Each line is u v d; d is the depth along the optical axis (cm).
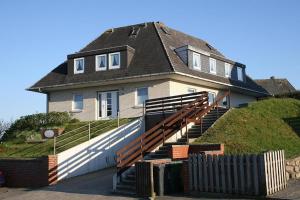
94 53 3116
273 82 5616
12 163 1964
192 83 3056
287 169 1454
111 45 3384
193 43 3700
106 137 2127
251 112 2112
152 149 1734
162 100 2462
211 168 1266
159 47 3055
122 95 2986
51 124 2753
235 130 1841
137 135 2291
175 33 3594
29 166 1906
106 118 3025
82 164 2000
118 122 2334
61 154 1906
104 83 2995
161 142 1803
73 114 3162
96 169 2066
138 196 1362
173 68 2753
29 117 2817
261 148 1684
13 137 2669
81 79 3098
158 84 2862
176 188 1373
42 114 2823
